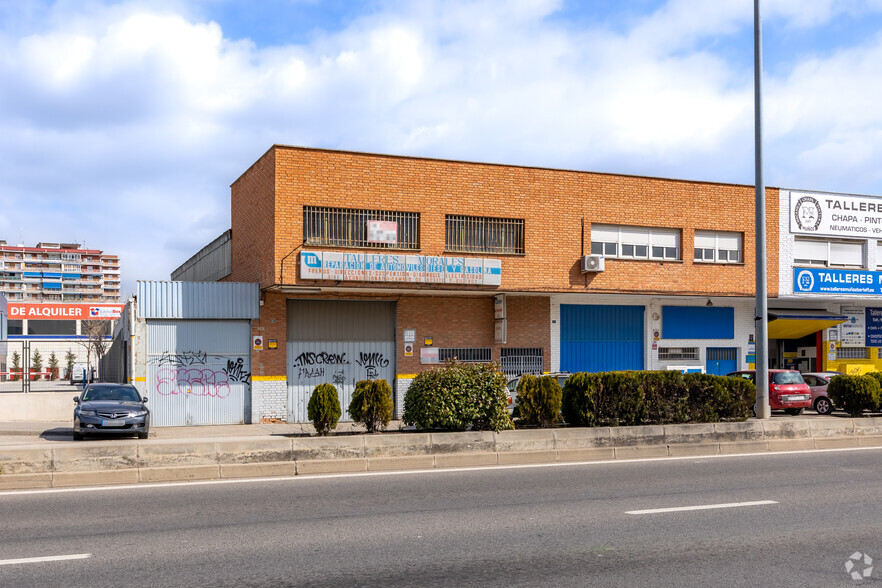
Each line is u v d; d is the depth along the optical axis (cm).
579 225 2314
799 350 2902
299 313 2181
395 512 878
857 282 2661
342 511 884
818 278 2616
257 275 2194
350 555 687
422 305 2264
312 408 1407
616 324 2492
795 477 1159
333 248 2055
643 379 1537
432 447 1305
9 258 19112
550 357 2392
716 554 698
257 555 685
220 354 2097
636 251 2402
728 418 1608
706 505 927
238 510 888
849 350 2803
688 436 1487
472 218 2209
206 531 778
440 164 2175
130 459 1120
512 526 806
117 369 2969
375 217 2109
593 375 1512
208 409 2080
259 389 2108
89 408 1691
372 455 1263
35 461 1073
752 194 2545
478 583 604
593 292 2314
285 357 2142
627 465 1291
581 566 655
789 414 2423
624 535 769
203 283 2081
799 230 2617
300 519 838
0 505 916
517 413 1512
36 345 6394
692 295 2441
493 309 2338
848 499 974
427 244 2147
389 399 1430
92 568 642
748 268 2530
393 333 2262
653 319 2527
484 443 1341
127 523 816
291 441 1216
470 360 2305
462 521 830
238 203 2486
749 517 859
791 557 690
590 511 888
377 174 2109
